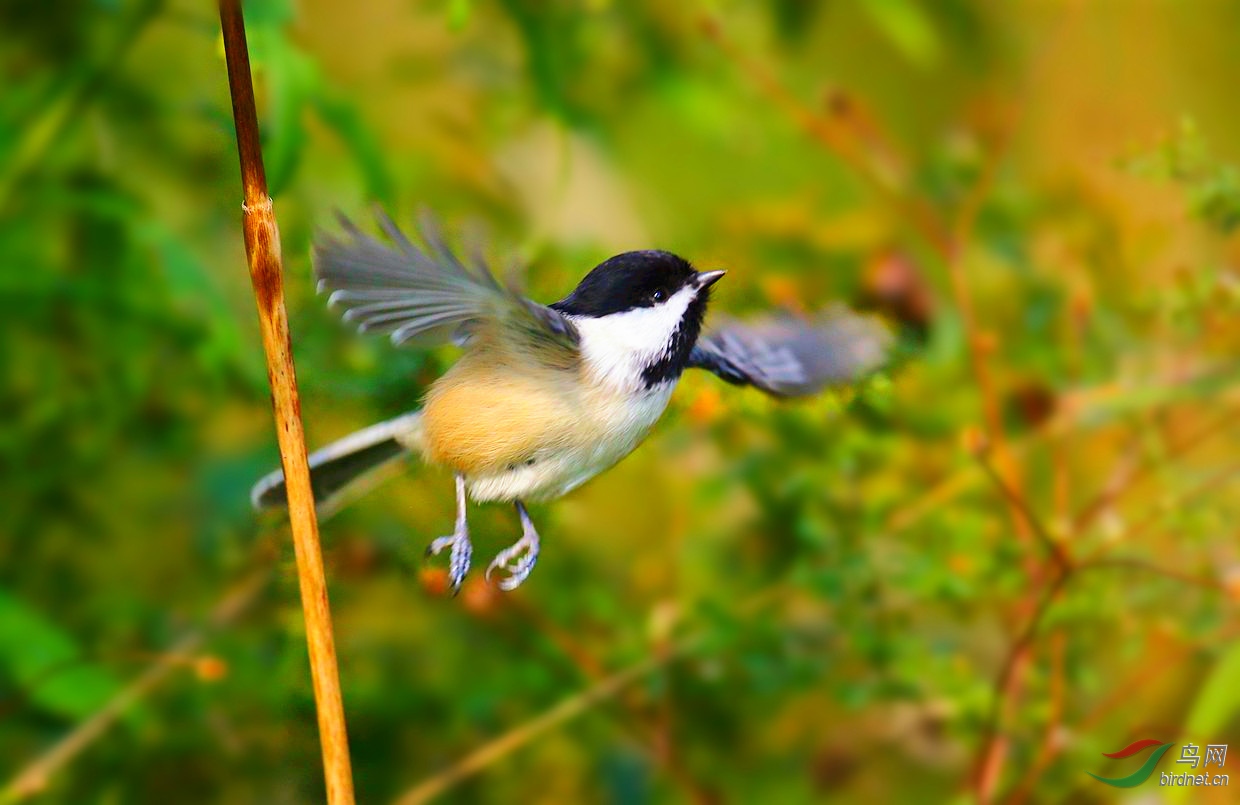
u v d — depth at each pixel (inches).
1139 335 156.2
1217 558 154.6
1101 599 154.5
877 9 158.1
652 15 157.5
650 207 158.7
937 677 154.4
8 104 154.5
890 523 155.0
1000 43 160.7
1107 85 161.3
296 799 151.1
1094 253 156.6
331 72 157.2
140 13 154.3
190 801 154.4
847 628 154.6
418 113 157.2
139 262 154.6
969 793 154.4
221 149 148.6
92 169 154.8
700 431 155.8
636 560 156.6
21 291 154.1
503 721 154.9
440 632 154.7
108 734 154.2
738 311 153.4
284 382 148.1
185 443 155.3
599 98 157.6
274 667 154.1
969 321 154.9
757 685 154.3
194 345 154.5
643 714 154.9
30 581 155.0
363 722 153.9
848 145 156.6
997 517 155.3
